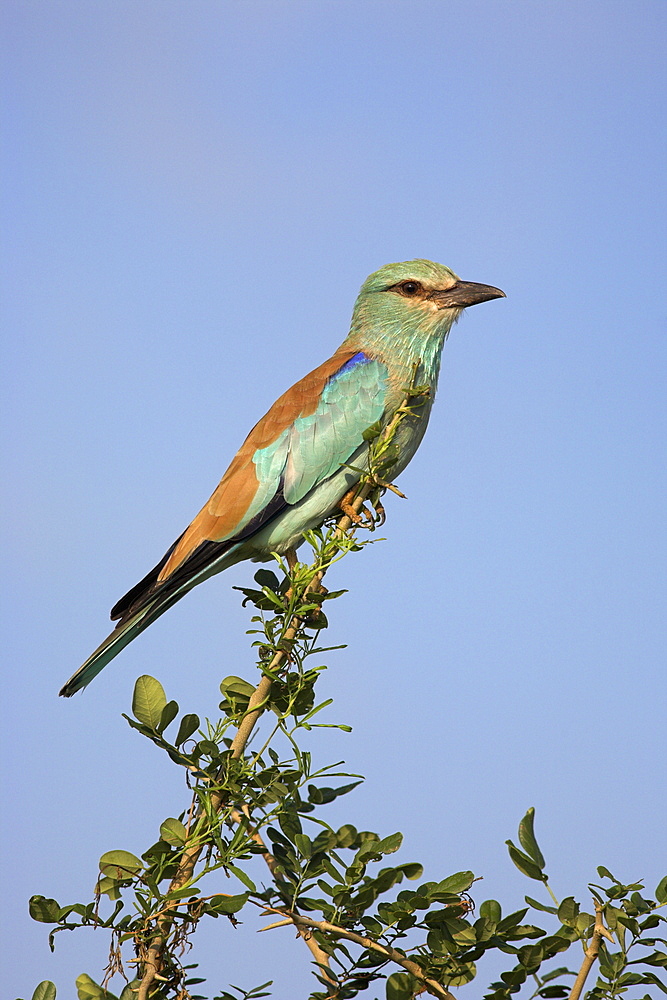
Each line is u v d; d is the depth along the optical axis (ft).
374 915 23.53
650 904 21.80
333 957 23.29
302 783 24.48
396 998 22.43
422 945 23.12
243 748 25.18
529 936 22.89
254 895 24.18
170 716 24.79
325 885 23.34
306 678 25.16
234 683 28.63
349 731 24.71
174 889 22.94
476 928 22.75
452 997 22.53
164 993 22.98
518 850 23.13
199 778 24.62
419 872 23.44
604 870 22.30
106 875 23.44
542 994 22.97
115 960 22.40
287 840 24.93
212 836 23.57
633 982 21.59
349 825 25.58
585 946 22.30
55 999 22.47
